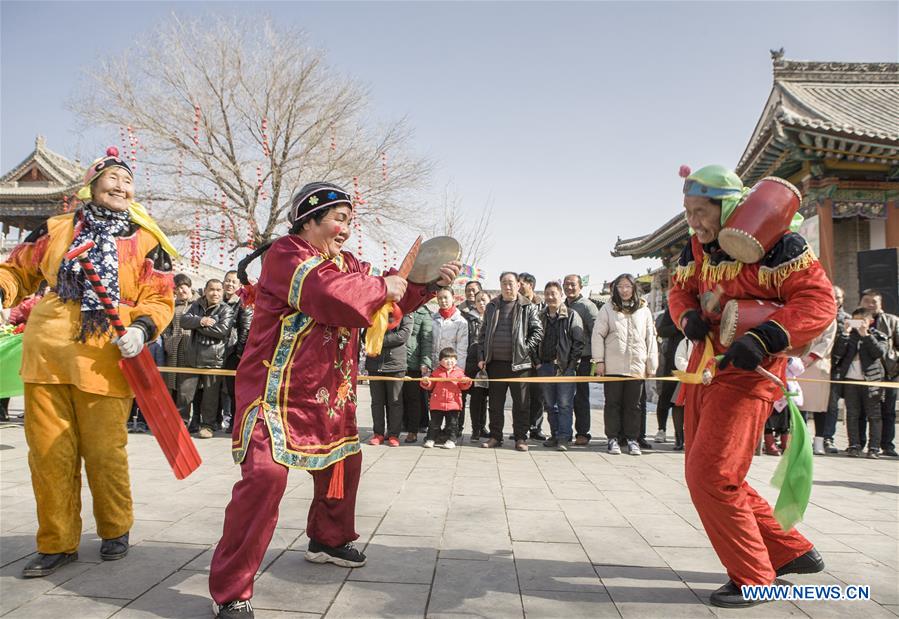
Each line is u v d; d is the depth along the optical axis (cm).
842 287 1247
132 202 325
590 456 645
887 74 1599
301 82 2081
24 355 296
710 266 278
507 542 343
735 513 263
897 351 714
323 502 298
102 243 305
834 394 732
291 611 251
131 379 298
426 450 661
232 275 744
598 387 1712
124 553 309
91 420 298
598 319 681
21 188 2783
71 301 299
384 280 259
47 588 271
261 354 262
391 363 686
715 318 276
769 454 686
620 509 419
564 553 327
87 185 310
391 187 2198
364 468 550
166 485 464
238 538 243
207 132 2050
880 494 496
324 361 266
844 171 1170
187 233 2055
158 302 319
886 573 306
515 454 647
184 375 722
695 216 269
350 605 257
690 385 289
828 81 1603
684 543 346
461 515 396
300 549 324
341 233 281
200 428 720
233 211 2120
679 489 485
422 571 297
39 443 289
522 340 671
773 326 248
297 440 257
